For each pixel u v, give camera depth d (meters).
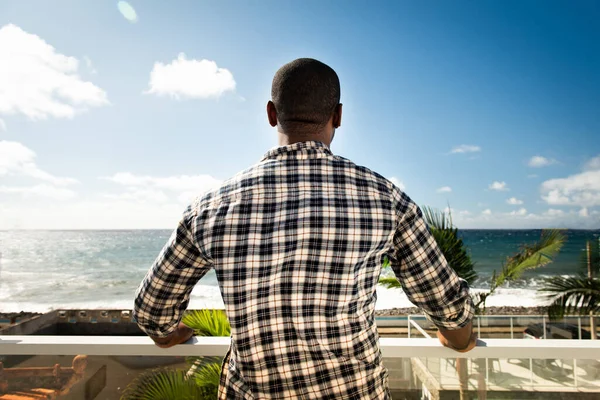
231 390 0.78
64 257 51.44
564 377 1.27
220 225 0.78
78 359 1.28
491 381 1.27
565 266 42.06
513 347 1.24
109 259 50.19
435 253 0.88
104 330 13.95
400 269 0.92
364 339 0.76
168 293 0.91
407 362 1.28
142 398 1.25
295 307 0.72
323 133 0.88
